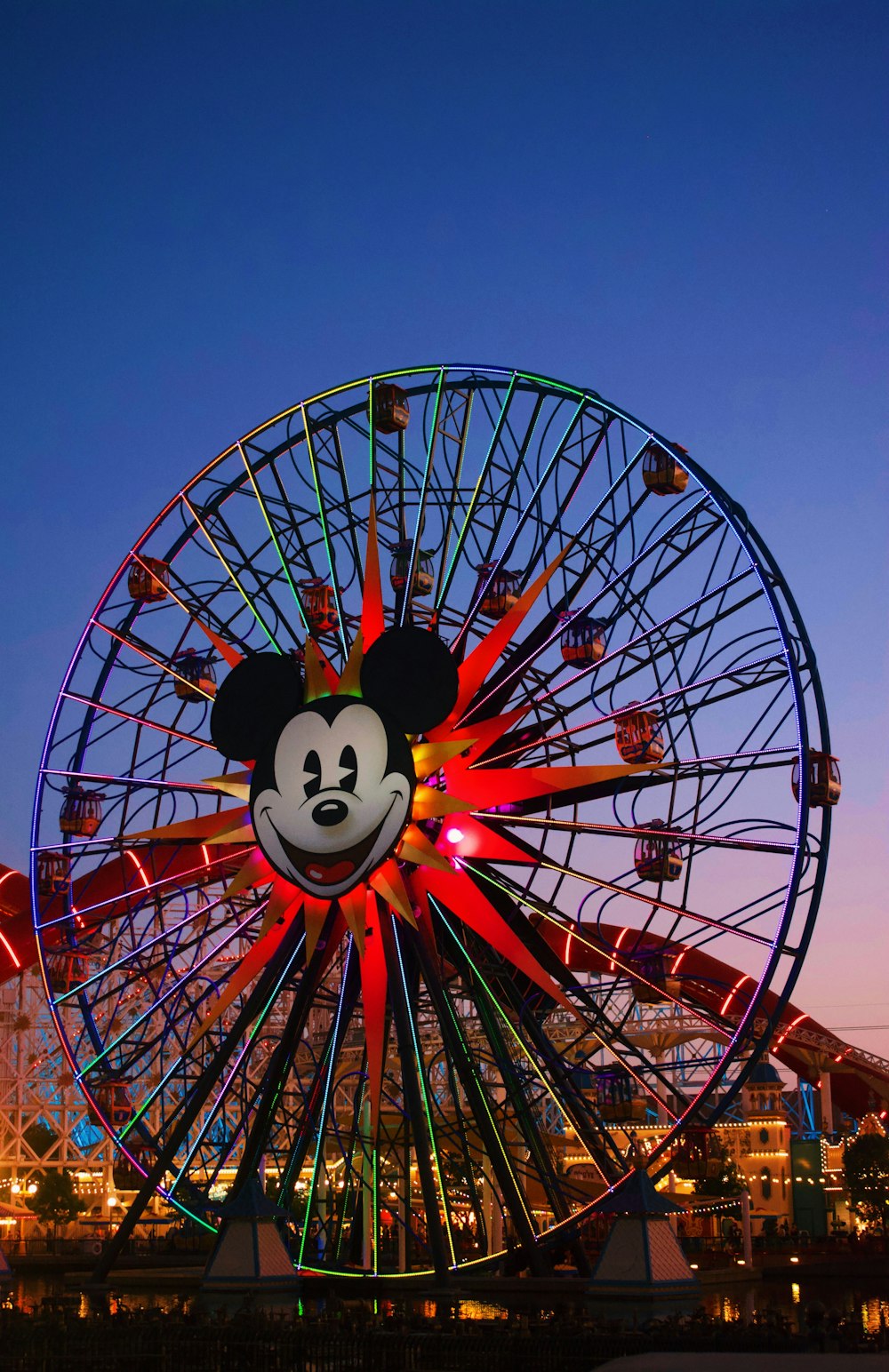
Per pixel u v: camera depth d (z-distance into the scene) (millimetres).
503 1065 49688
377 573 50375
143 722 57500
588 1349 33406
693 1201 89062
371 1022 47000
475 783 47812
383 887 47125
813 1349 34062
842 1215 113438
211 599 59781
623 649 49906
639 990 49062
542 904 49812
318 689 49906
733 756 46031
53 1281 64062
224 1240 44531
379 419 56875
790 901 44562
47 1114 105875
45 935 57812
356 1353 34062
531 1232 46344
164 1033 55312
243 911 57250
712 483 49250
